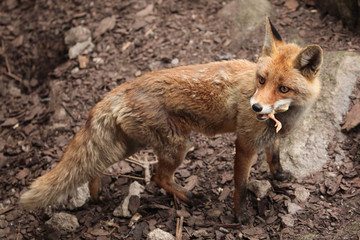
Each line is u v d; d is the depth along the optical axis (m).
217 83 5.79
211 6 10.55
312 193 6.24
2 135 8.77
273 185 6.53
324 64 7.46
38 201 5.92
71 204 6.77
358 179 6.14
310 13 9.41
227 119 5.93
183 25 10.09
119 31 10.14
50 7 11.48
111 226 6.39
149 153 7.80
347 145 6.61
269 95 4.90
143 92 5.91
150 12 10.57
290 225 5.79
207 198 6.62
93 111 6.12
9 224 6.78
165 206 6.57
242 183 5.94
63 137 8.22
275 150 6.35
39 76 10.27
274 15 9.55
